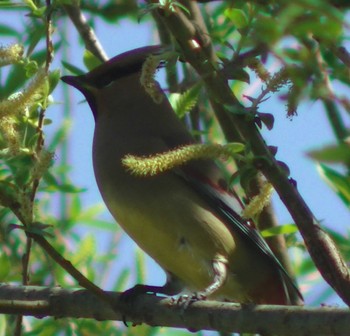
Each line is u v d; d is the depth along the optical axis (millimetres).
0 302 8617
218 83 7324
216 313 8500
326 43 4988
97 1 9789
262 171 7164
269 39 4570
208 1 7035
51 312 8992
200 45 7348
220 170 11352
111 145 11273
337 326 7621
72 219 11242
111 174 11055
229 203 11117
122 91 11602
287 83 6887
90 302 9016
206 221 10969
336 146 4238
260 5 6254
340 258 7219
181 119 11586
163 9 7277
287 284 10969
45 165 7414
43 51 9711
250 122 7215
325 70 5152
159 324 8992
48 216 11117
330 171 8711
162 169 7363
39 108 8977
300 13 4434
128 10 9516
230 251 11070
